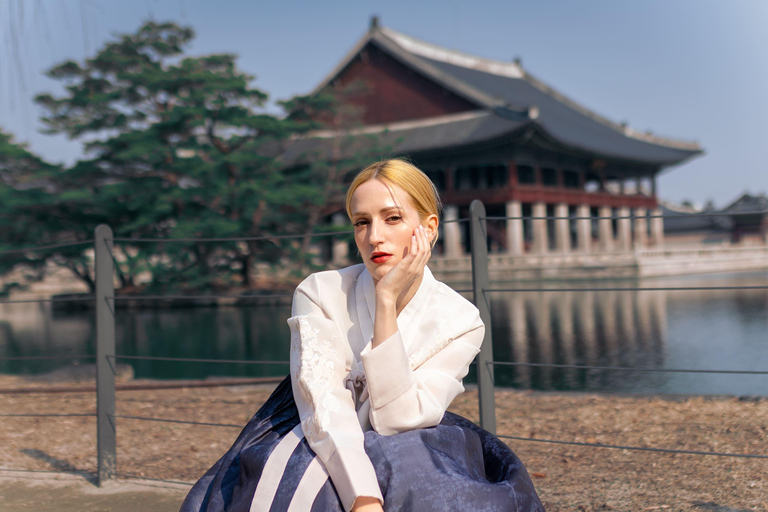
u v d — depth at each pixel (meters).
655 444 3.67
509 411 4.92
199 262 27.22
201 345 13.91
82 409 5.44
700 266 35.38
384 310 1.28
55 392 6.32
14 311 28.05
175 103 27.59
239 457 1.35
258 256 28.75
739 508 2.52
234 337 15.24
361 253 1.42
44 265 28.41
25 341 15.56
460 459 1.29
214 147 27.86
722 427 3.97
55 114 27.28
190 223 25.83
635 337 12.20
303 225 30.05
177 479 3.21
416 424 1.26
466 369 1.42
